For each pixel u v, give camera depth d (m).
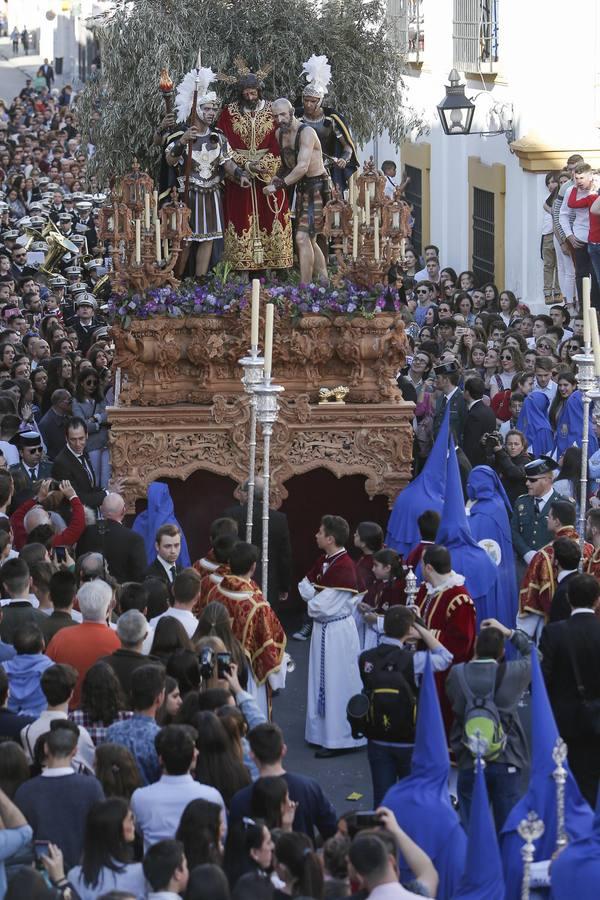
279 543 44.34
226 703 29.12
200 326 49.50
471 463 53.91
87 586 33.12
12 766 27.27
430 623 36.62
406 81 104.19
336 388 50.38
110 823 24.59
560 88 80.94
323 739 40.84
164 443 49.88
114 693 29.80
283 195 52.06
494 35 87.44
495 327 70.38
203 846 24.61
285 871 23.61
